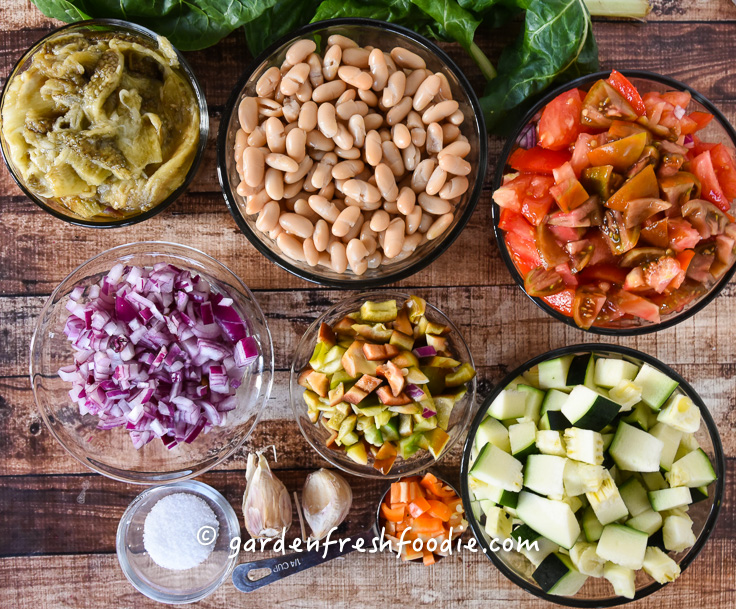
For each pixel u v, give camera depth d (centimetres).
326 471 150
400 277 136
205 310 139
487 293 154
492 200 141
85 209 131
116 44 123
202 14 135
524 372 145
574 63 139
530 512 139
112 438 152
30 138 122
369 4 139
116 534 156
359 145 127
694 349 156
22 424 153
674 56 149
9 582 155
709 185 120
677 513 143
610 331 138
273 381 154
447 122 129
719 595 160
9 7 143
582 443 134
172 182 132
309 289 153
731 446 157
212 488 156
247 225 132
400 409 130
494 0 134
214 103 146
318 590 159
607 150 114
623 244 118
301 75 122
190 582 161
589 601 142
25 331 151
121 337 134
